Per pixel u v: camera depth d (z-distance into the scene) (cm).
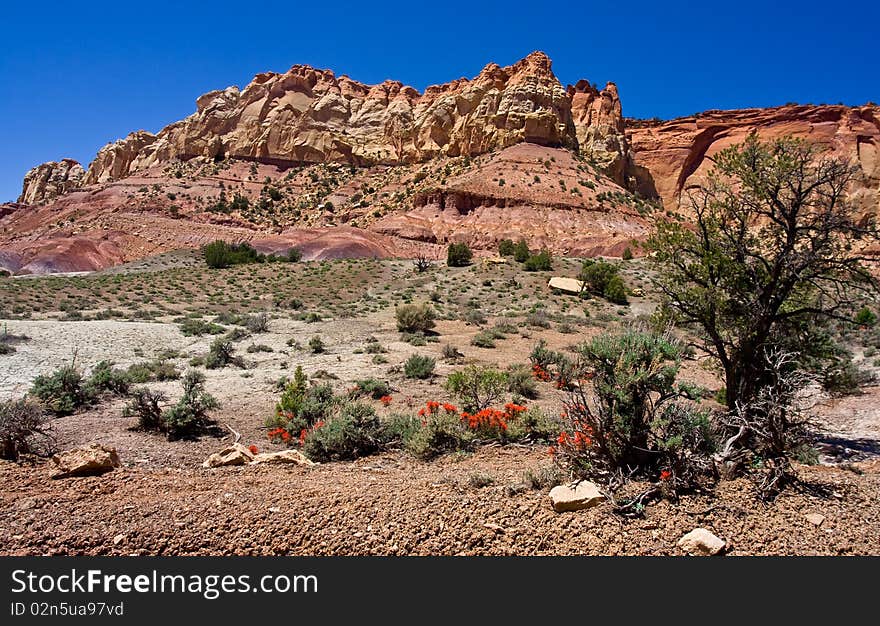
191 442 937
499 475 586
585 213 8625
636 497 469
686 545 402
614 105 13875
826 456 895
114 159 16850
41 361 1670
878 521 456
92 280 4812
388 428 873
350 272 5266
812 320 1000
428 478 593
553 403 1228
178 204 11019
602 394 568
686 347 1922
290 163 13512
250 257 6169
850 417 1209
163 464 787
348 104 14925
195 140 13925
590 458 546
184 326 2453
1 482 559
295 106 14175
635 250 7031
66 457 616
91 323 2406
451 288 4481
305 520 442
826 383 1115
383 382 1405
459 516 448
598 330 2856
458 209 8744
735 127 13888
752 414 631
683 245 954
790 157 870
